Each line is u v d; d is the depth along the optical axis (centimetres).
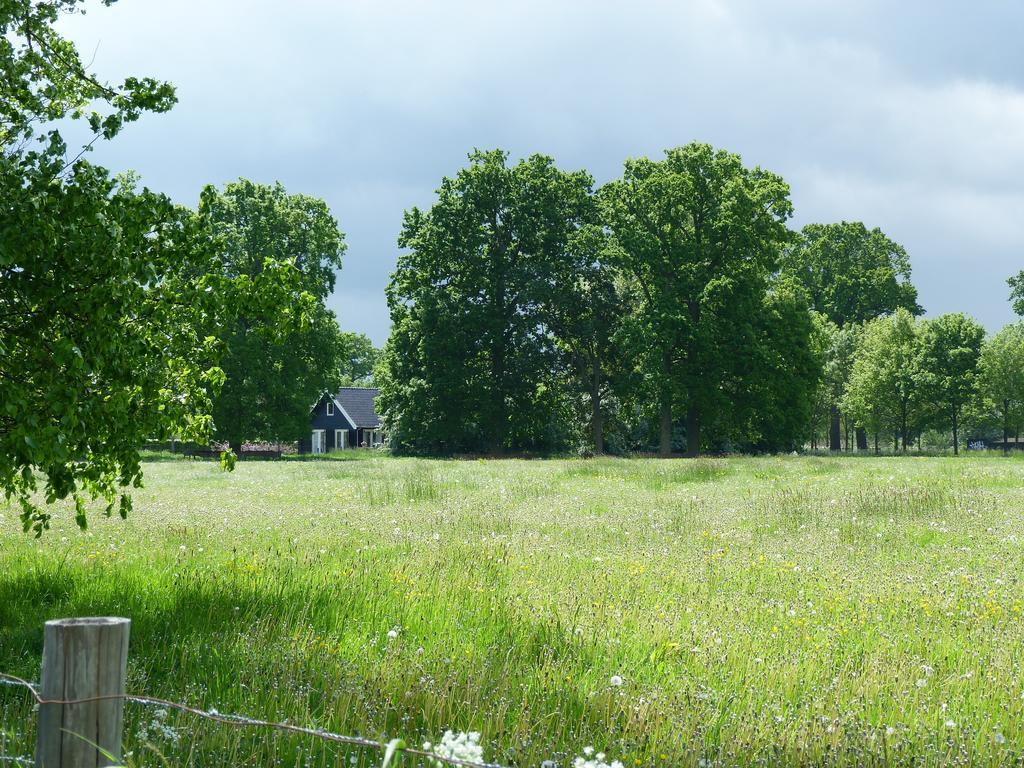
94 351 712
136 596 848
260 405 6500
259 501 2170
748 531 1502
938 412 7112
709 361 6072
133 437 798
